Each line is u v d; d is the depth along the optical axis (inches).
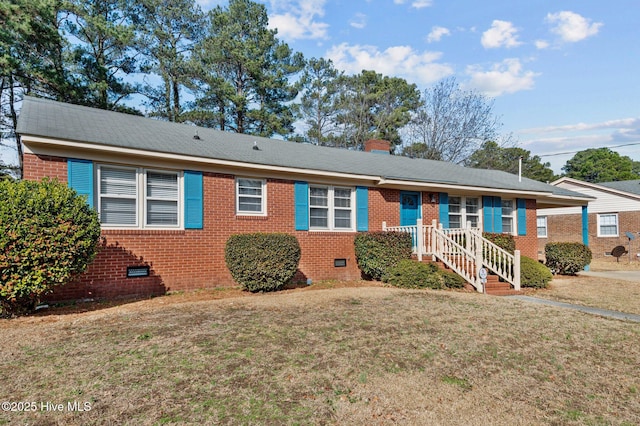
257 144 493.0
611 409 139.5
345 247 467.5
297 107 1183.6
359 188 481.4
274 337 206.7
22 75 637.9
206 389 144.9
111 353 178.2
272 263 350.9
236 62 1001.5
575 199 674.8
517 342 211.5
